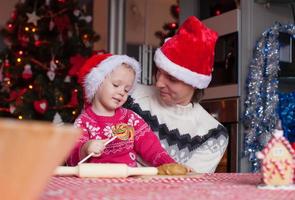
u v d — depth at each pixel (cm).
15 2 437
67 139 34
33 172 34
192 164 162
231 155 257
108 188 58
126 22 409
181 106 166
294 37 252
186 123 166
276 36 249
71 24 384
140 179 81
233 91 260
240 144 253
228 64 269
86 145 111
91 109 143
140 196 50
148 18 396
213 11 297
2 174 33
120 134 137
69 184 65
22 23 371
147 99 167
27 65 359
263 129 243
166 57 151
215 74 276
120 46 406
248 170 247
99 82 139
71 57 371
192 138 164
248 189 65
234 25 266
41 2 381
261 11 264
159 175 90
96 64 143
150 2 396
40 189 35
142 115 161
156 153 141
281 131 72
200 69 153
